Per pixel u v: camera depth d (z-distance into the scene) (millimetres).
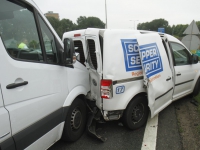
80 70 3086
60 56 2559
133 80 3127
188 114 4156
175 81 4043
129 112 3244
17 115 1832
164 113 4219
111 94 2924
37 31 2227
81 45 3482
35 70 2072
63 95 2617
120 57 2941
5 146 1709
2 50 1702
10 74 1756
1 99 1660
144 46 3107
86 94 3260
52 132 2469
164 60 3562
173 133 3355
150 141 3113
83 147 2986
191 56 4570
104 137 3252
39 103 2141
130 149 2916
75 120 3043
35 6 2227
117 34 2973
